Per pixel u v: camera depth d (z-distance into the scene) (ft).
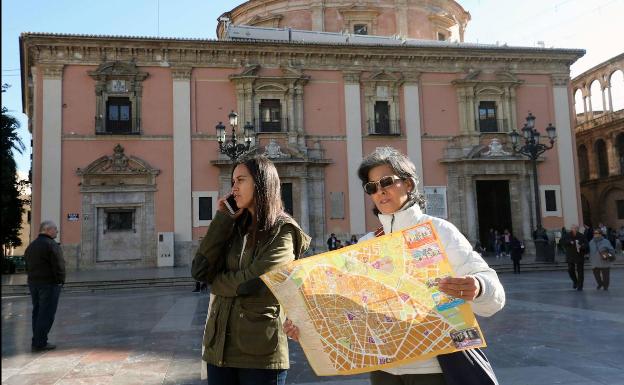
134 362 20.74
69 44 75.97
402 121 87.76
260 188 8.77
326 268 7.78
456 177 87.61
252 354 8.29
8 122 83.66
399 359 7.09
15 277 78.69
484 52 89.86
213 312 8.84
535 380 16.62
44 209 73.36
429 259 7.45
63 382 17.92
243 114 81.56
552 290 43.14
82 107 76.69
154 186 77.92
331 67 86.28
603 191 115.65
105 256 75.36
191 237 78.18
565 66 94.02
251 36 89.40
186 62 81.05
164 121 79.51
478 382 6.95
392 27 102.58
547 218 89.25
